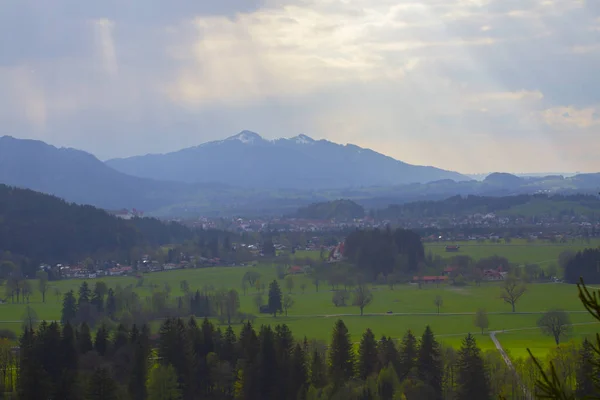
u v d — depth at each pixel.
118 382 142.25
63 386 131.38
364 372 147.50
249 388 140.50
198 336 157.00
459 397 135.12
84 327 159.38
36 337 149.00
